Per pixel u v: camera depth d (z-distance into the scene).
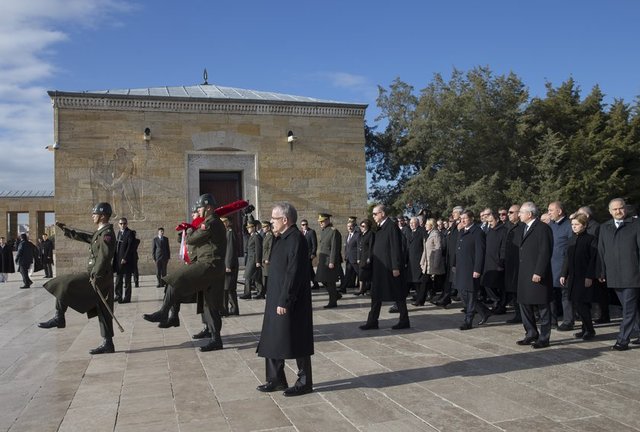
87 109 19.38
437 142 28.30
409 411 5.16
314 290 16.23
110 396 5.84
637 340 7.94
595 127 32.50
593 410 5.08
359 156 22.45
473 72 29.89
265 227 13.83
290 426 4.84
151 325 10.43
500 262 10.80
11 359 7.70
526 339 7.95
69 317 11.76
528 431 4.59
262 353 5.64
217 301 8.07
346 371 6.66
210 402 5.57
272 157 21.42
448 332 9.12
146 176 19.94
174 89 23.86
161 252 17.14
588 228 9.71
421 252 12.71
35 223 45.34
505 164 29.27
